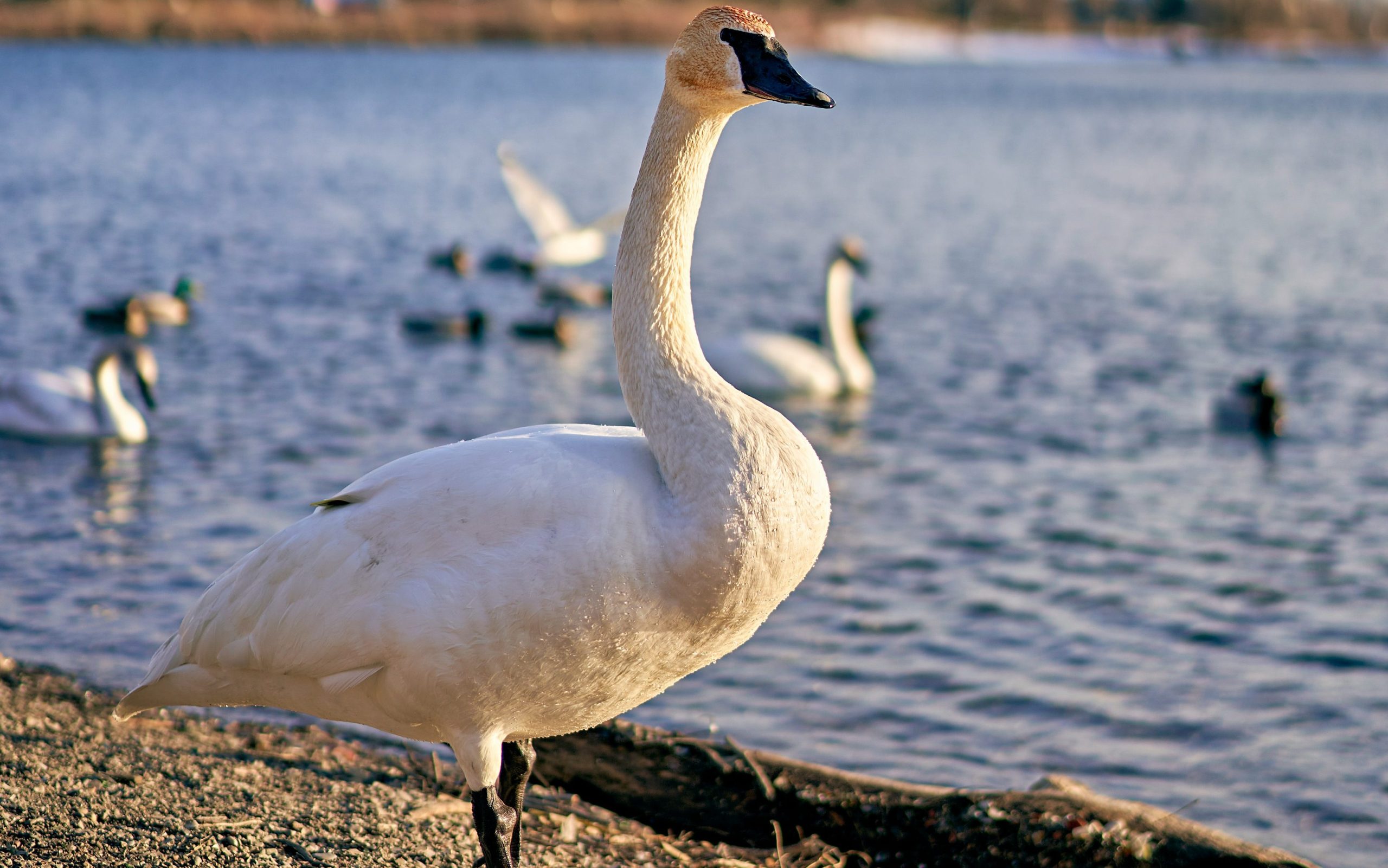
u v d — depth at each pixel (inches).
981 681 331.6
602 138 2156.7
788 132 2529.5
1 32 4493.1
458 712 177.2
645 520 171.5
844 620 370.0
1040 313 874.8
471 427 575.2
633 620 171.9
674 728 300.5
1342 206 1513.3
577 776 254.4
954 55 7145.7
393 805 234.5
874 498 489.7
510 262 1076.5
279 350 713.0
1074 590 397.1
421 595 171.2
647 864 225.3
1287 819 270.5
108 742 253.3
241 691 190.5
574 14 5610.2
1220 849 228.4
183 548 405.7
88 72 3277.6
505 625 170.4
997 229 1289.4
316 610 176.2
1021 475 523.5
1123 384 682.2
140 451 519.5
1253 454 558.6
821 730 303.1
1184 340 792.3
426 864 213.9
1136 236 1251.8
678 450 173.0
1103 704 320.2
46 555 393.1
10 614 342.0
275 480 482.0
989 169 1914.4
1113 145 2361.0
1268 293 954.7
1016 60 7170.3
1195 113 3331.7
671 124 182.7
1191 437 585.0
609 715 187.8
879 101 3565.5
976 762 290.8
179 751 251.6
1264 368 719.7
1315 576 412.2
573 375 703.1
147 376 542.0
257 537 417.7
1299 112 3444.9
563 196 1546.5
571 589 169.5
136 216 1188.5
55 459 506.6
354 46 5216.5
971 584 400.2
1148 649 354.6
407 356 719.7
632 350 179.3
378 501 177.8
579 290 950.4
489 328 809.5
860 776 252.1
